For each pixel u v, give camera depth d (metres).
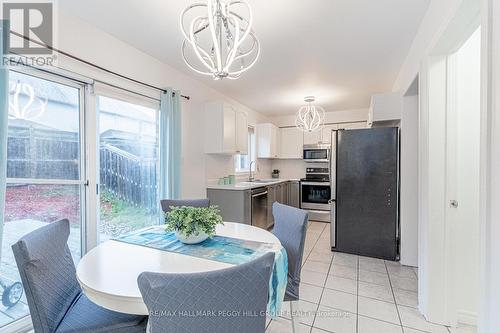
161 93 2.79
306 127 4.19
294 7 1.85
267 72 3.17
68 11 1.89
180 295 0.76
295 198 5.67
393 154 3.06
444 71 1.77
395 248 3.06
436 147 1.79
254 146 5.48
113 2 1.79
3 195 1.40
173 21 2.04
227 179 4.07
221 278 0.78
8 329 1.69
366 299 2.18
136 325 1.15
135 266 1.19
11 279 1.73
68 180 2.04
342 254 3.30
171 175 2.78
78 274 1.11
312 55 2.67
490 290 0.92
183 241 1.49
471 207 1.76
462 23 1.39
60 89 1.99
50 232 1.26
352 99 4.49
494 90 0.90
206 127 3.62
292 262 1.60
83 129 2.12
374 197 3.16
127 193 2.58
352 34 2.24
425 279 1.89
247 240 1.56
